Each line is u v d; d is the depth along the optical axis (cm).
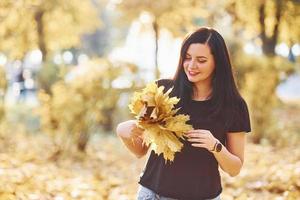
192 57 348
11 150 1203
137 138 362
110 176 954
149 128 334
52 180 801
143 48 2683
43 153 1188
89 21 2119
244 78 1409
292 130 1608
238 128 355
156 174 358
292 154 1144
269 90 1398
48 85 1516
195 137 336
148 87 340
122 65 1209
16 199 636
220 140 353
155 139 332
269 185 788
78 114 1152
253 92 1399
